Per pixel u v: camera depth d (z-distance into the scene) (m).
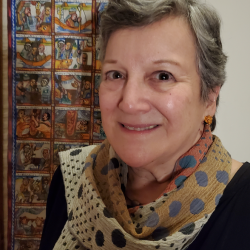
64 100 1.17
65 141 1.21
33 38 1.12
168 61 0.51
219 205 0.58
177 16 0.51
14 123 1.18
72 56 1.14
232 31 1.04
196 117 0.58
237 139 1.13
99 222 0.59
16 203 1.23
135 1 0.50
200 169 0.58
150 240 0.54
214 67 0.57
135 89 0.53
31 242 1.25
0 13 1.08
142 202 0.67
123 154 0.59
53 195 0.92
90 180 0.69
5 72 1.13
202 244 0.56
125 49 0.52
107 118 0.61
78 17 1.11
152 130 0.56
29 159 1.21
